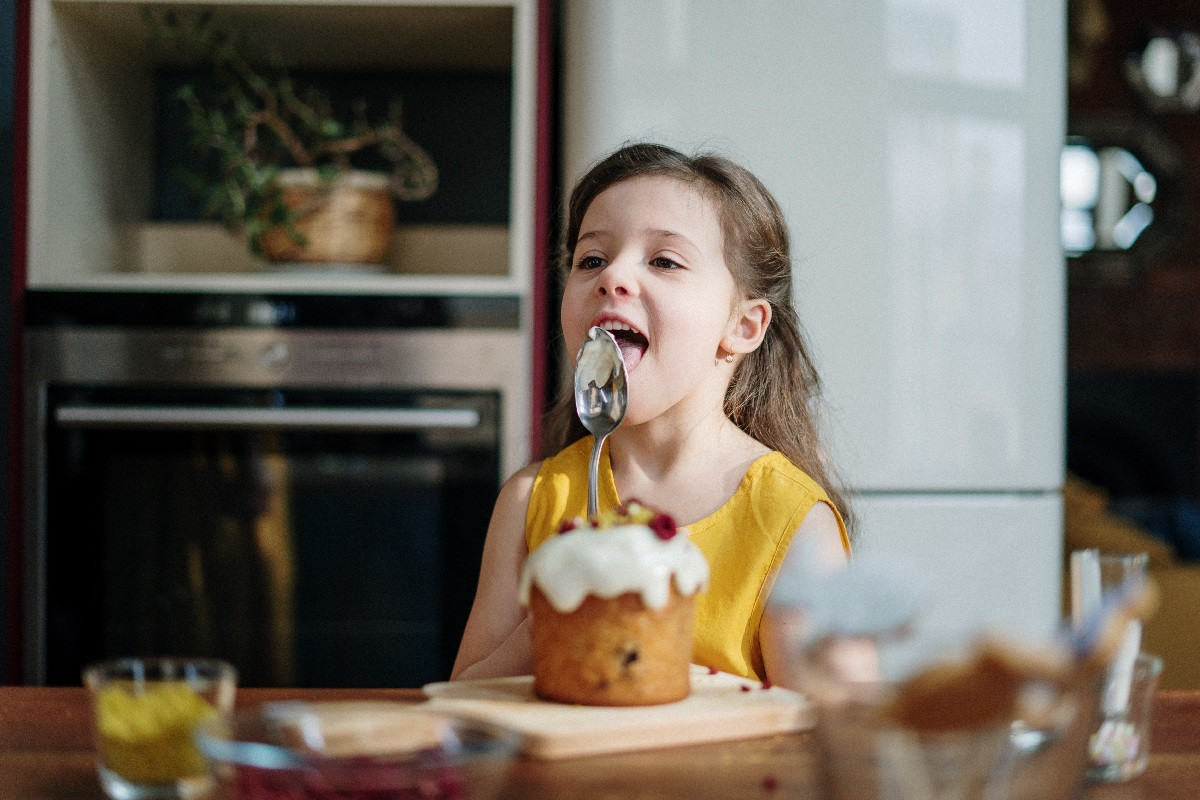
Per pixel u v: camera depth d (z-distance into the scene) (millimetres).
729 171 1265
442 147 2482
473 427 1942
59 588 1938
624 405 1050
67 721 761
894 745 485
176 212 2475
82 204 2127
